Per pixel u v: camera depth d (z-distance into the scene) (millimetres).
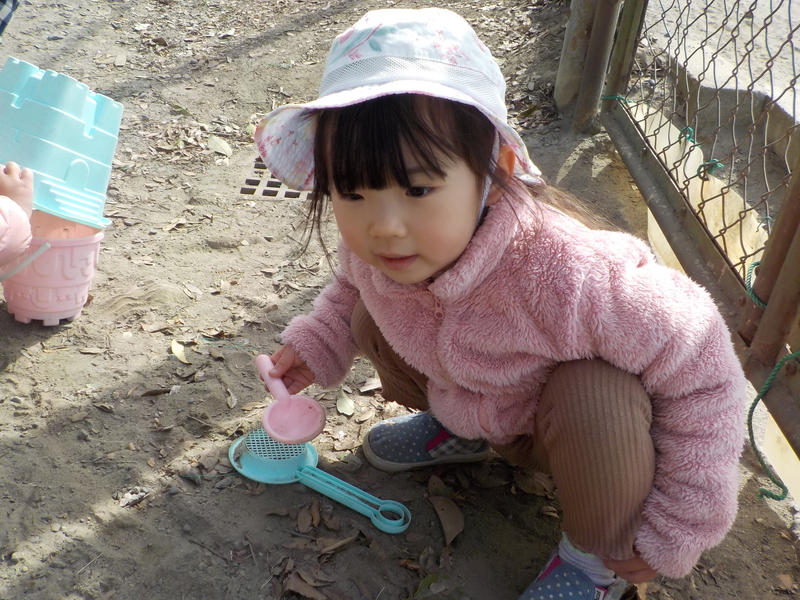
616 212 2918
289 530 1625
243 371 2084
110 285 2393
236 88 3848
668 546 1287
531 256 1293
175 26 4465
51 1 4645
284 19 4523
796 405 1604
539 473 1832
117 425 1855
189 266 2559
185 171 3186
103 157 2021
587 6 3203
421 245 1205
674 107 2918
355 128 1145
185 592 1479
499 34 4070
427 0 4520
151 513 1631
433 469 1822
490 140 1234
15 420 1838
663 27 3799
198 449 1810
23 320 2148
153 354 2113
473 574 1565
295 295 2451
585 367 1307
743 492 1812
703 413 1272
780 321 1640
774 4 4086
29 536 1559
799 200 1589
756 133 3154
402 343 1479
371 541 1615
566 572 1432
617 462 1257
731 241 2309
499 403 1451
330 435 1916
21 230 1708
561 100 3441
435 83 1155
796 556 1656
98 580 1488
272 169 1468
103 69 3980
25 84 1875
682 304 1270
